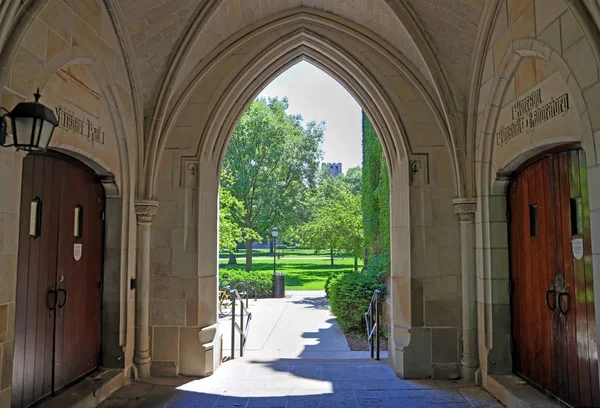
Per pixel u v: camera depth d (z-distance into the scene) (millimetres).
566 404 3545
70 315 4070
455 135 5027
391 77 5332
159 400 4254
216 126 5348
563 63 3111
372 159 9883
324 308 10961
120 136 4668
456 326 5020
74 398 3783
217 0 4723
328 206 15383
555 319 3713
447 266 5074
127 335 4750
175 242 5176
